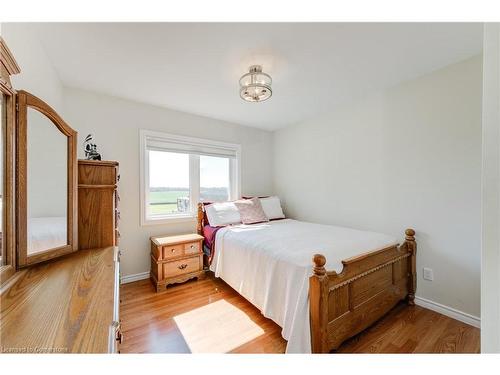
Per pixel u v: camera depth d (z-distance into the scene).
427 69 1.91
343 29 1.40
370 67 1.87
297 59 1.74
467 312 1.77
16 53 1.21
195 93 2.37
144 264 2.64
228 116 3.12
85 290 0.83
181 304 2.08
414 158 2.09
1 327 0.61
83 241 1.36
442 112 1.90
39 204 1.07
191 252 2.56
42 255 1.08
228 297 2.21
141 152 2.60
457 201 1.83
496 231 0.51
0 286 0.84
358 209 2.59
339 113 2.78
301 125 3.34
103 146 2.38
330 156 2.92
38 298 0.77
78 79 2.06
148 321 1.81
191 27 1.38
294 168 3.49
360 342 1.55
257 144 3.72
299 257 1.52
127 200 2.53
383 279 1.75
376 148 2.39
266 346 1.53
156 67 1.86
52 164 1.15
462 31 1.42
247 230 2.41
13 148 0.94
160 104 2.67
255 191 3.70
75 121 2.22
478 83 1.71
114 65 1.82
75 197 1.27
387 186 2.30
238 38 1.49
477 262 1.73
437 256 1.94
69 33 1.43
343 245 1.73
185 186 3.04
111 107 2.43
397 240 2.08
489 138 0.53
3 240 0.92
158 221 2.73
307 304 1.35
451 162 1.86
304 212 3.32
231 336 1.63
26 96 0.98
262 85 1.82
